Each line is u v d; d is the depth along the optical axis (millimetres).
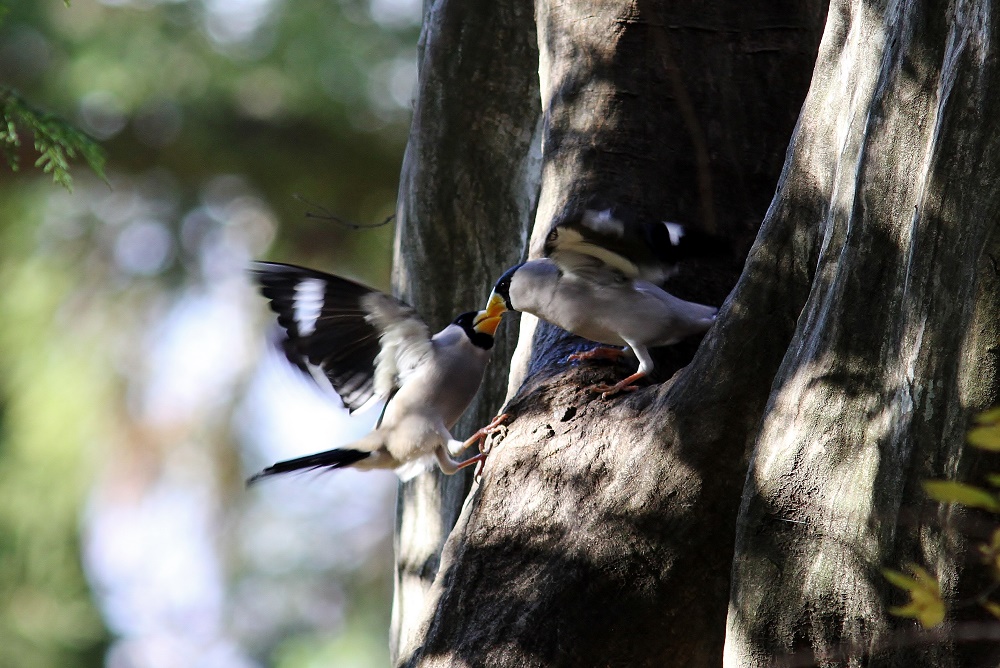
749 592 6633
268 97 24625
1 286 25500
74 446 25234
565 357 9609
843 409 6508
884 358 6418
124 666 26578
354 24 24844
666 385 8211
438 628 7926
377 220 25422
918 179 6352
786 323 7562
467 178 12250
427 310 12391
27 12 23828
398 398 9336
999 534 5457
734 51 10711
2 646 24797
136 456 25688
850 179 6949
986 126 5844
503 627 7688
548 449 8375
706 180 10242
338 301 8914
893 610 5547
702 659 7637
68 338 25328
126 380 25422
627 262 8656
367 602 28703
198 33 24406
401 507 12234
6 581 25250
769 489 6668
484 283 12281
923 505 6004
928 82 6375
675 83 10578
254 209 25844
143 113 24156
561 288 9117
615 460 8023
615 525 7789
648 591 7641
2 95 9625
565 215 10305
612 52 10812
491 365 11969
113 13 24344
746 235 10227
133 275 25547
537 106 12188
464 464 9344
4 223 25578
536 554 7934
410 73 24859
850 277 6578
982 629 5816
